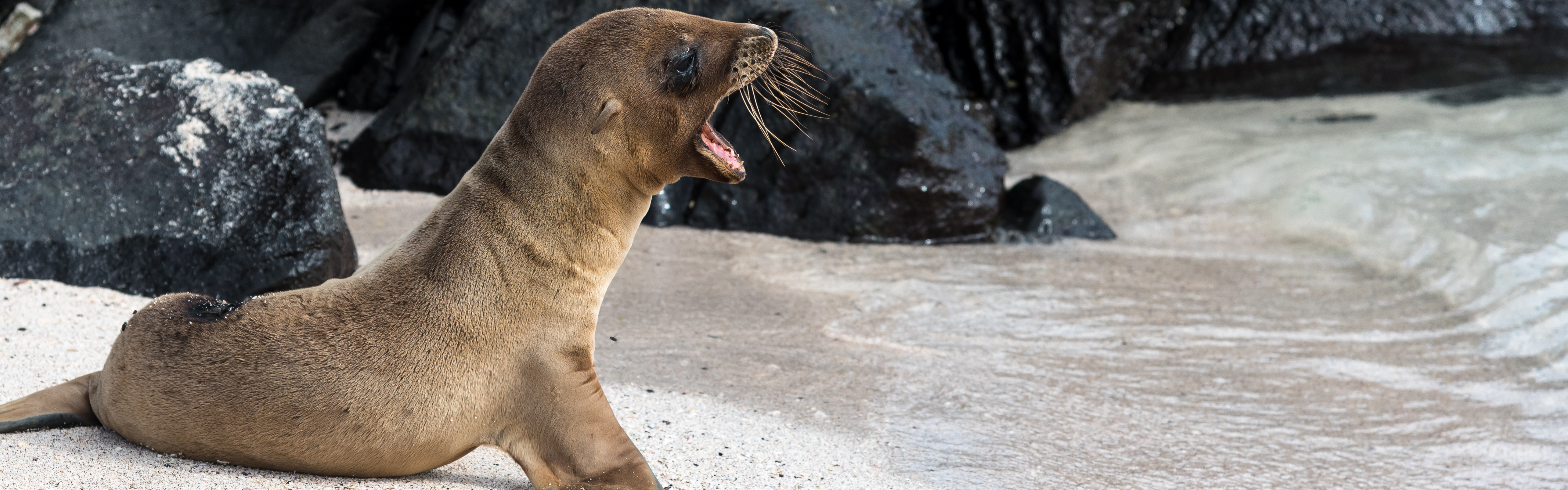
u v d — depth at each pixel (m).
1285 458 5.32
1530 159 10.98
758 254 8.74
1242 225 10.01
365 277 3.87
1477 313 7.61
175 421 3.77
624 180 3.95
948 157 9.30
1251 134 12.68
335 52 10.80
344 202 9.21
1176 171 11.58
